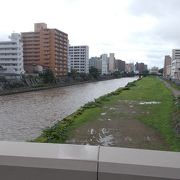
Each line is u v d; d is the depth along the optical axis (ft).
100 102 90.17
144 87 179.83
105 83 333.62
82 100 138.10
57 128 44.09
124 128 47.80
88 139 40.29
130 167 5.53
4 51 293.02
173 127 45.42
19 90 186.39
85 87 253.24
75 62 460.55
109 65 629.10
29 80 236.22
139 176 5.48
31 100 138.21
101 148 6.48
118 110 72.23
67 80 310.04
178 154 6.08
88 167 5.67
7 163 5.95
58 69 348.18
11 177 5.97
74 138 40.93
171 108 71.15
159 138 39.73
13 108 107.65
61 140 39.37
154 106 80.48
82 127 48.80
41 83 246.68
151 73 570.05
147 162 5.62
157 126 48.39
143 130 45.70
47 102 129.08
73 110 101.76
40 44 331.98
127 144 36.99
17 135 60.39
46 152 6.18
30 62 338.13
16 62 291.38
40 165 5.84
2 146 6.60
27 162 5.88
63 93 183.42
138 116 61.41
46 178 5.85
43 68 319.27
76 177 5.72
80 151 6.25
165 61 531.09
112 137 41.24
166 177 5.38
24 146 6.60
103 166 5.62
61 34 353.72
